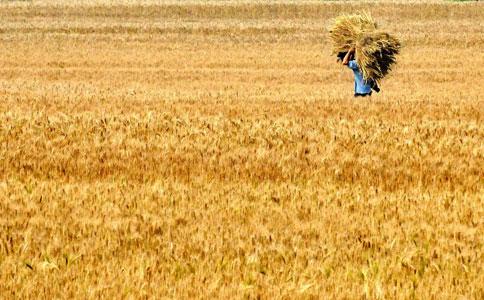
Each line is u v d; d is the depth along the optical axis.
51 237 26.72
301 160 41.22
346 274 22.95
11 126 51.25
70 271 23.09
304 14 178.62
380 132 50.19
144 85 94.19
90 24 165.00
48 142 45.69
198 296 21.34
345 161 40.97
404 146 45.22
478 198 33.03
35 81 97.50
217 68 115.88
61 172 37.66
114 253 24.89
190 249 25.38
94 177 36.88
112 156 41.75
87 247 25.44
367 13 69.88
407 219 29.67
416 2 184.88
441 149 44.59
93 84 93.88
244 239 26.64
